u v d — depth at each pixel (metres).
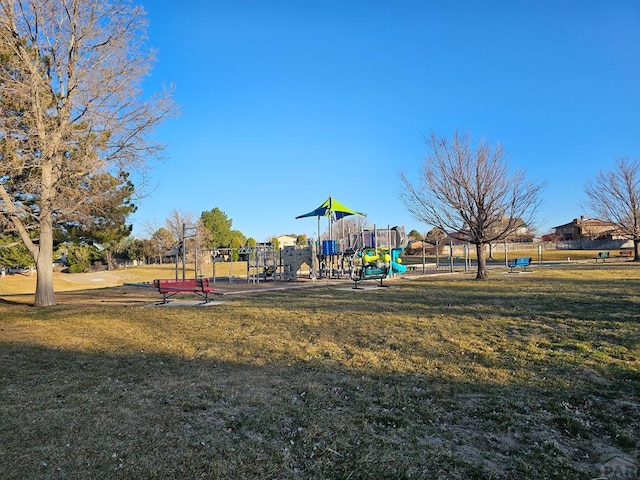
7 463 3.13
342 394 4.72
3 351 6.66
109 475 2.99
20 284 30.20
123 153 13.30
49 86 12.33
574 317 8.56
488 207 18.48
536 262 37.34
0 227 13.20
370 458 3.31
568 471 3.18
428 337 7.31
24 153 11.67
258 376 5.35
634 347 6.30
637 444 3.59
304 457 3.33
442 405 4.41
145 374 5.44
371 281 19.81
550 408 4.30
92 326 8.88
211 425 3.87
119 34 12.94
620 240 60.22
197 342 7.30
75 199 13.04
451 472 3.14
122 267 48.66
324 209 23.81
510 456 3.41
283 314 10.06
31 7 12.00
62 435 3.62
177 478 2.98
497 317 8.90
